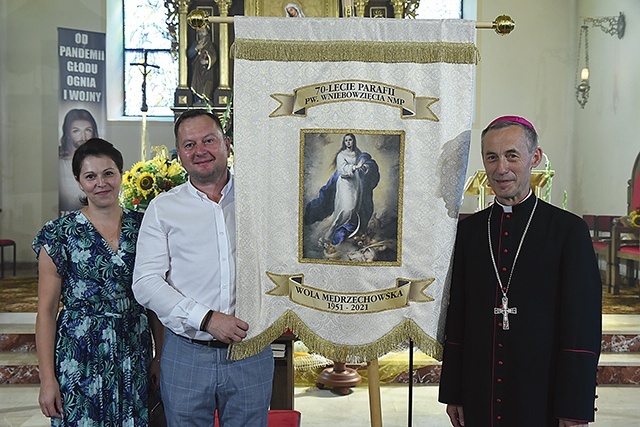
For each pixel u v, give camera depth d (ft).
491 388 7.86
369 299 8.55
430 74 8.48
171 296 8.16
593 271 7.67
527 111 33.50
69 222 8.85
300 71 8.48
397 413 17.02
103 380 8.68
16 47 34.19
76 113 32.96
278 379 12.82
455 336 8.34
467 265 8.30
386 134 8.50
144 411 9.11
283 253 8.57
